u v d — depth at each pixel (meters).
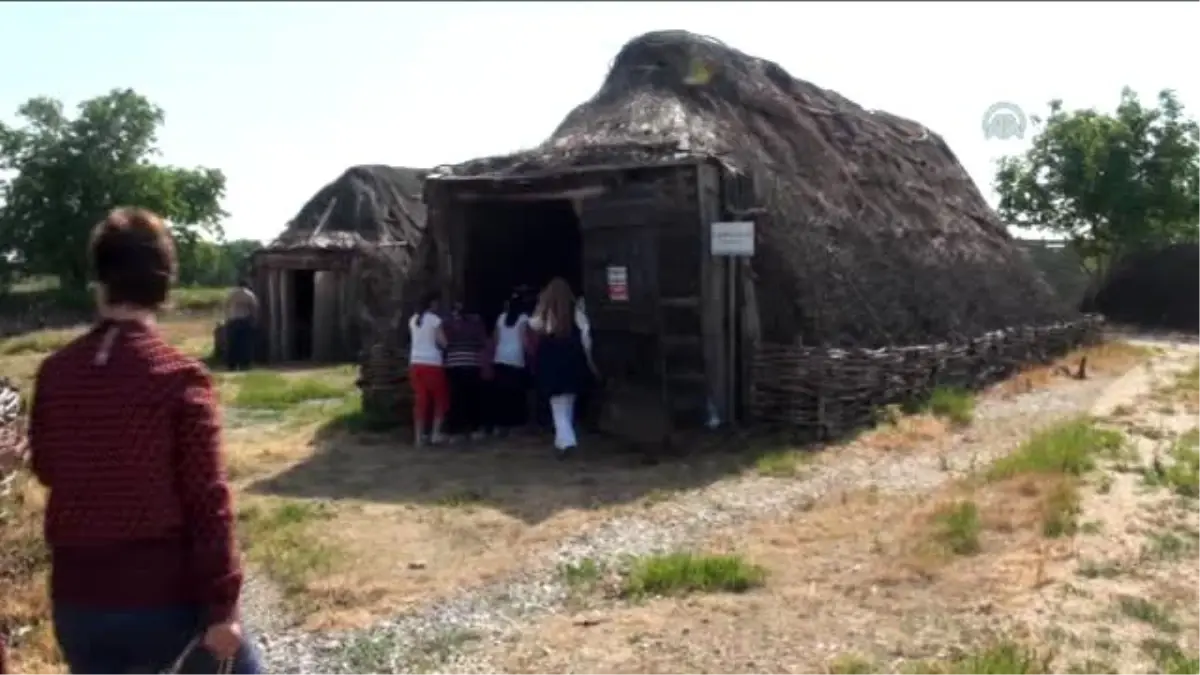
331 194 29.39
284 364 26.91
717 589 7.68
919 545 8.32
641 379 13.54
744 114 16.47
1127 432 12.58
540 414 14.95
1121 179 35.09
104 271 3.59
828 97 19.47
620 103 16.11
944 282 17.67
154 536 3.45
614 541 9.20
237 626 3.50
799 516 9.75
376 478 11.98
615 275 13.68
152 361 3.51
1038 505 9.12
